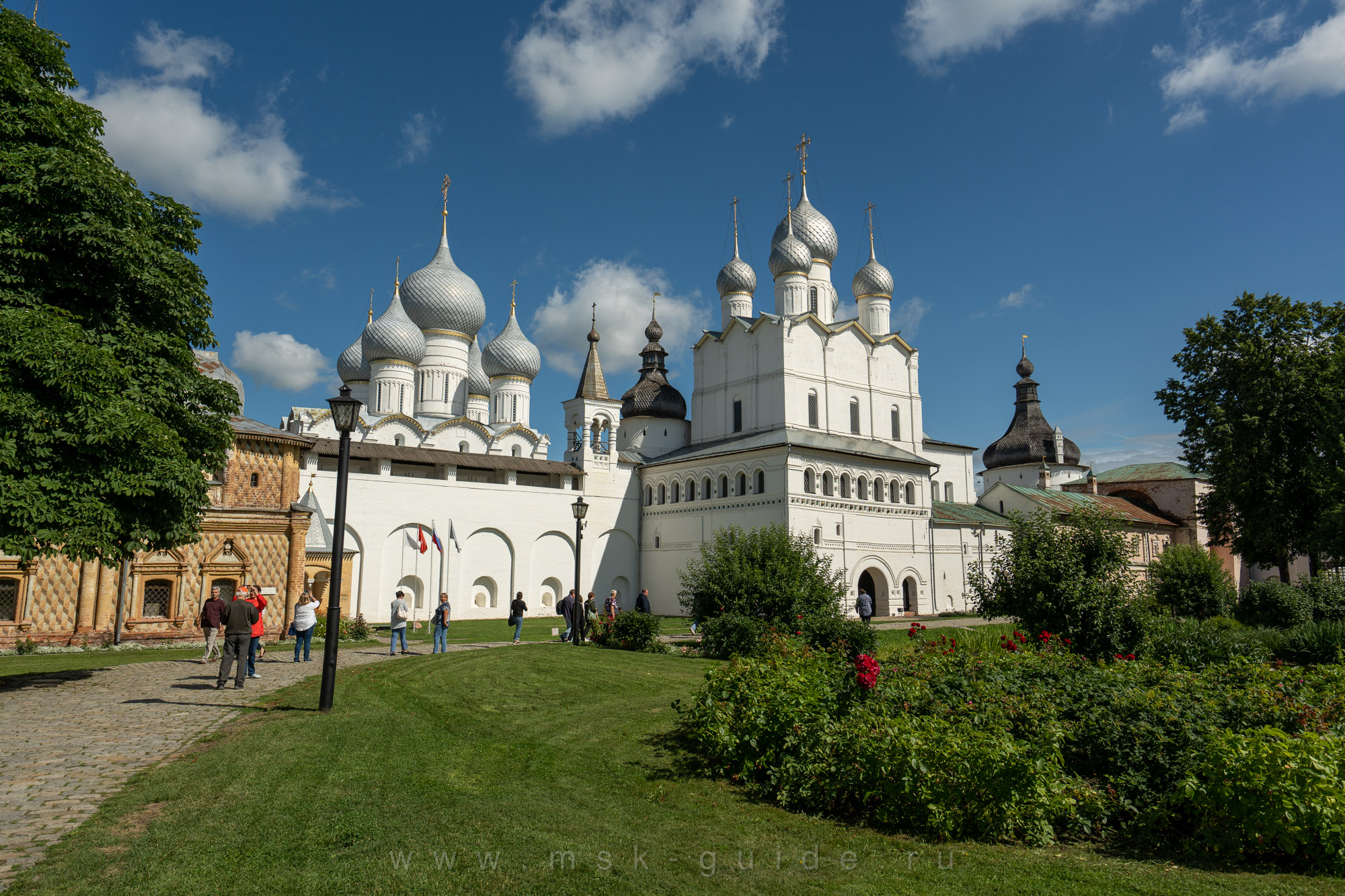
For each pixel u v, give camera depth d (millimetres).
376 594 43062
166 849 7199
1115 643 19953
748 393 53281
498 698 15516
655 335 64688
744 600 25188
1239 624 28031
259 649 17703
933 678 11852
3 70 15070
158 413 16312
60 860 6883
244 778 9398
